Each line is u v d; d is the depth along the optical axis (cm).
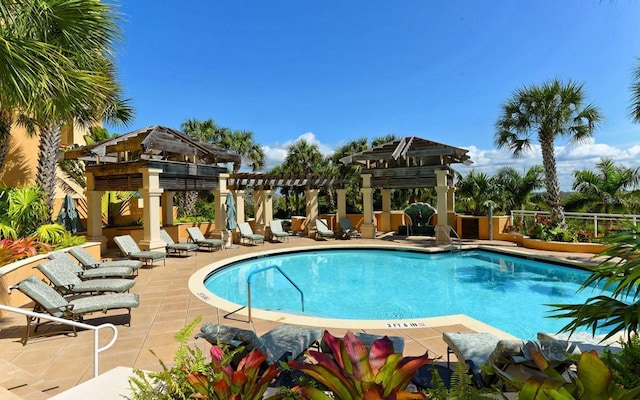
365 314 778
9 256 729
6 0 461
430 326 558
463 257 1352
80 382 393
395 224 1881
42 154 1109
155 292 795
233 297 912
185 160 1417
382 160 1739
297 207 2405
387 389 153
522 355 273
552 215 1364
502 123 1433
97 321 601
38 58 492
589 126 1318
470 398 169
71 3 534
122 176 1234
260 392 199
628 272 196
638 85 1020
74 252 820
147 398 209
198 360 223
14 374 406
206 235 1744
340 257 1402
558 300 842
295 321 595
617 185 1435
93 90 601
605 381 138
